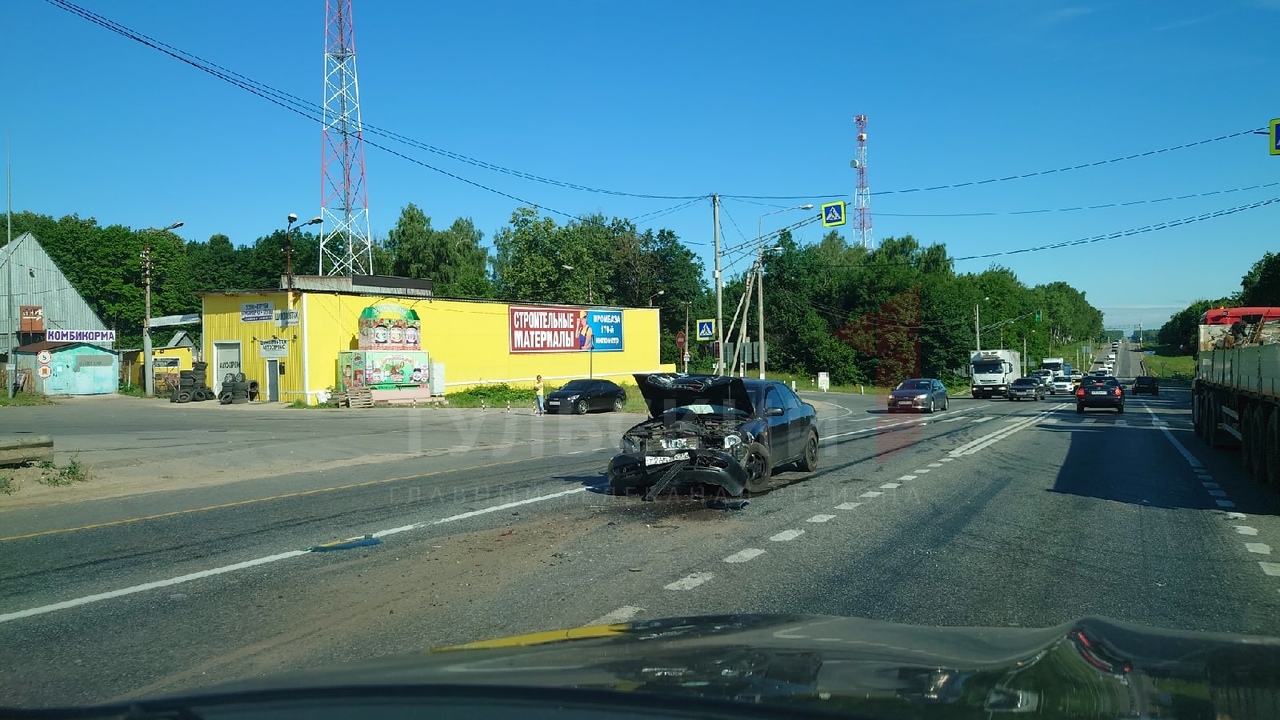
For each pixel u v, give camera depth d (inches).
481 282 3129.9
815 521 370.6
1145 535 339.0
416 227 3065.9
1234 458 642.8
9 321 1733.5
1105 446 741.9
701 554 303.4
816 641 100.7
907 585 257.8
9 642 208.2
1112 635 99.6
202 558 304.2
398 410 1360.7
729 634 106.8
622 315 2204.7
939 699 71.1
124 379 2105.1
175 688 173.6
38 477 525.3
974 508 405.4
